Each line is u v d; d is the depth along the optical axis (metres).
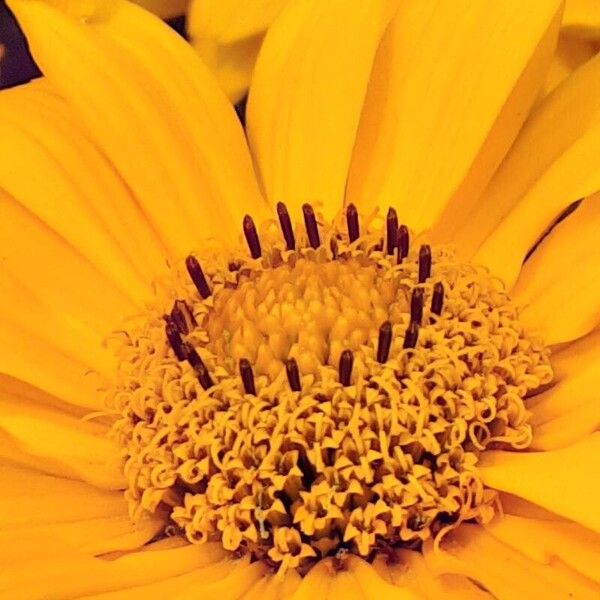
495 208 0.12
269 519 0.11
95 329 0.12
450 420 0.11
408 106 0.12
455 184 0.12
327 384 0.11
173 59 0.12
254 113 0.12
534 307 0.11
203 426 0.11
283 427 0.11
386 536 0.11
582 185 0.11
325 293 0.11
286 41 0.12
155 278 0.12
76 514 0.11
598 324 0.11
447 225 0.12
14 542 0.10
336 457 0.11
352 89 0.12
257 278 0.11
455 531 0.11
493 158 0.12
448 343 0.11
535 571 0.11
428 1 0.12
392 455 0.11
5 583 0.10
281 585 0.11
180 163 0.12
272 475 0.11
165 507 0.11
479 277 0.11
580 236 0.12
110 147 0.12
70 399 0.12
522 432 0.11
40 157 0.12
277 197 0.12
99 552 0.11
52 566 0.10
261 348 0.11
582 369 0.11
